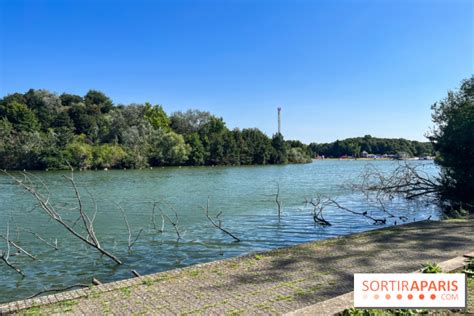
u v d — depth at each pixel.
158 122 100.25
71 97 111.69
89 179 41.53
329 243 8.48
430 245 8.15
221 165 84.50
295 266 6.69
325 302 4.18
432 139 22.59
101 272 8.63
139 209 19.19
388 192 23.70
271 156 95.56
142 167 68.94
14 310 4.85
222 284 5.77
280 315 4.55
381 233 9.58
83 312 4.78
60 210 18.61
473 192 21.05
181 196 25.06
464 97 22.00
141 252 10.38
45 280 8.14
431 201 21.45
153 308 4.88
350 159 153.25
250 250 10.58
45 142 61.06
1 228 14.48
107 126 84.94
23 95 96.50
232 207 19.73
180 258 9.75
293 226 14.16
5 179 40.62
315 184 34.81
